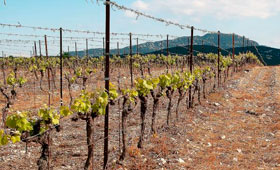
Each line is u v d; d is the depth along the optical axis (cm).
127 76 3209
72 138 1057
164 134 1078
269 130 1191
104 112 693
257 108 1603
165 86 1098
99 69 3619
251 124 1280
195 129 1182
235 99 1853
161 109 1563
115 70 3738
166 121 1280
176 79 1195
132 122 1258
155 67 3981
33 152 909
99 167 772
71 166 788
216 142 1038
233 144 1018
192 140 1041
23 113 575
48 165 581
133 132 1109
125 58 3788
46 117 586
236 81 2744
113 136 1068
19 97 1880
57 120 604
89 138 684
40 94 2023
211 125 1266
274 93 2061
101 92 706
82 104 650
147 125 1208
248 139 1080
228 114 1475
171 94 1188
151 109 1552
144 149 905
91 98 714
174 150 906
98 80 2592
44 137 569
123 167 775
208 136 1104
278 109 1555
